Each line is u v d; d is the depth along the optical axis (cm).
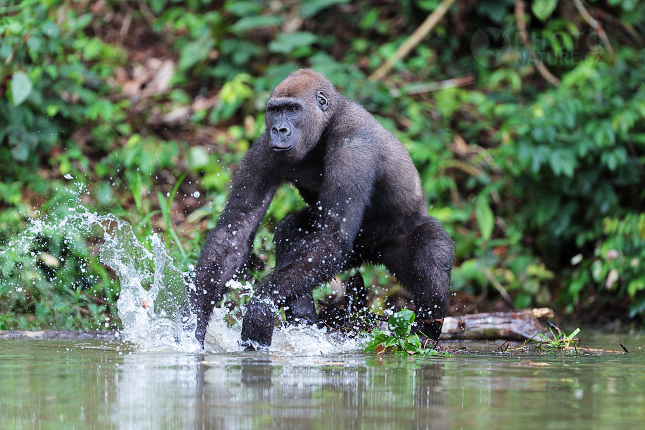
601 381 562
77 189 1385
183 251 1060
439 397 479
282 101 880
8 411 426
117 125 1744
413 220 971
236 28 1878
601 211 1562
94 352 731
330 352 770
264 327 765
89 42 1817
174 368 609
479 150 1827
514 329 1002
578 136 1546
